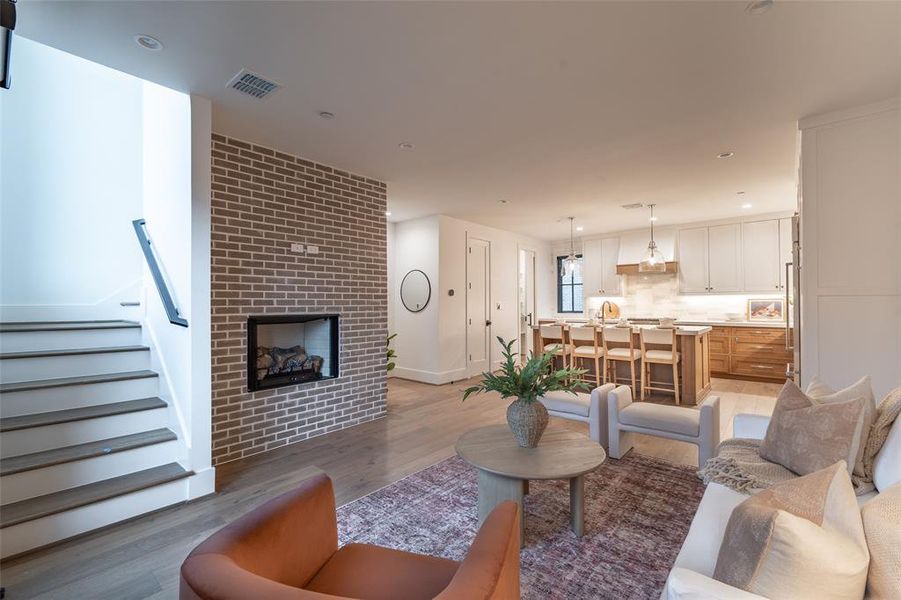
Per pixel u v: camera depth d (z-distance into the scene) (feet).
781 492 3.54
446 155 12.17
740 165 13.05
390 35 6.70
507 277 24.79
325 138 10.87
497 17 6.25
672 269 22.49
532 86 8.30
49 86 11.80
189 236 8.70
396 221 21.76
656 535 7.15
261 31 6.60
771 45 6.94
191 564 2.97
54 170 11.80
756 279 20.51
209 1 5.88
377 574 4.15
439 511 8.01
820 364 9.45
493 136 10.77
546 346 20.18
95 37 6.74
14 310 11.16
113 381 9.43
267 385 11.42
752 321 20.93
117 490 7.64
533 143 11.26
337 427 13.16
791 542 2.87
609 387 11.51
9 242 11.14
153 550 6.82
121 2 5.89
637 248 23.93
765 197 16.99
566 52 7.15
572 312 28.50
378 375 14.57
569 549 6.78
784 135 10.74
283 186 11.81
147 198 12.00
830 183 9.38
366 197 14.24
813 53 7.16
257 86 8.32
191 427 8.59
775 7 6.03
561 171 13.66
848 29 6.51
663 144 11.36
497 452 7.31
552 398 12.01
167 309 9.27
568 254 28.22
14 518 6.63
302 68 7.67
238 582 2.72
